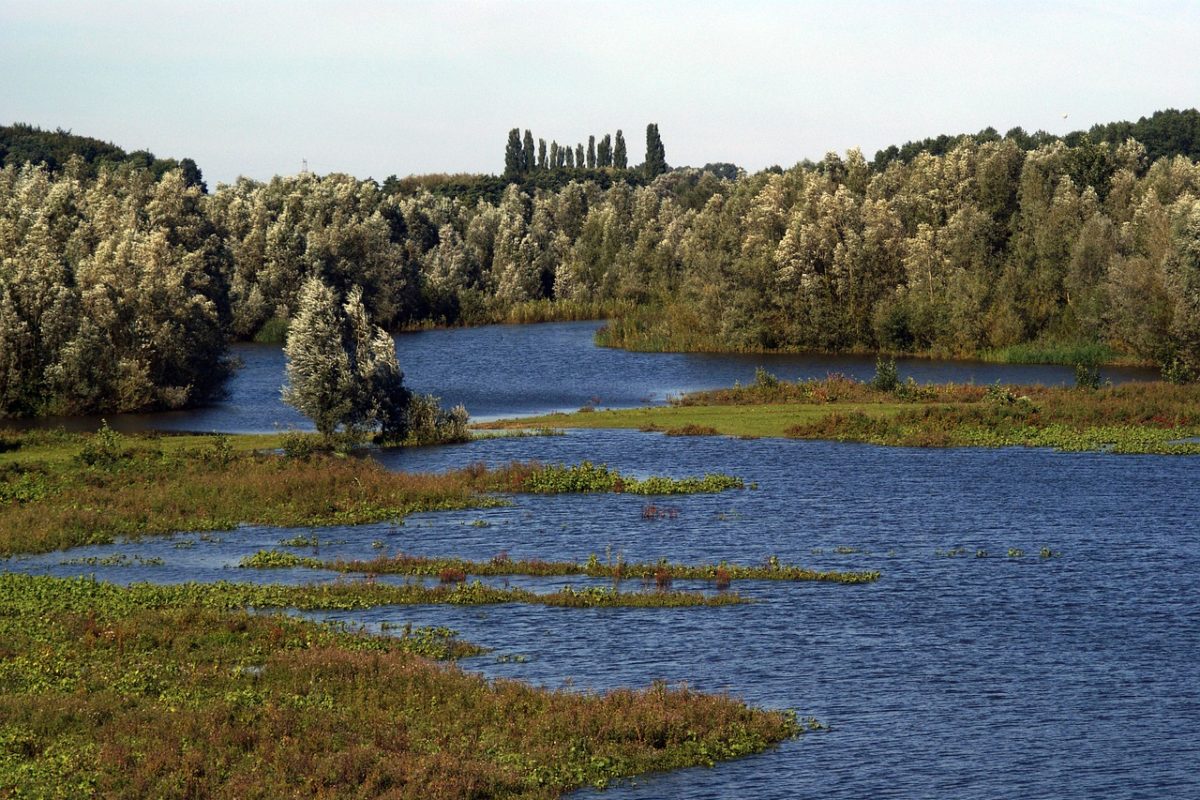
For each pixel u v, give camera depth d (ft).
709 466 347.77
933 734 150.30
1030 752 144.66
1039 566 231.71
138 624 186.70
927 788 134.92
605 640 188.44
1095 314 646.33
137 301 513.04
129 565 241.76
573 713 149.89
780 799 131.85
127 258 528.63
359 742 140.36
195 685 159.63
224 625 188.44
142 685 159.43
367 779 128.26
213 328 538.88
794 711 157.48
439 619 201.05
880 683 168.45
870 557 241.35
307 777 129.49
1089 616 199.31
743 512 285.64
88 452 341.21
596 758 139.33
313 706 151.94
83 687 157.69
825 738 148.87
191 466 332.80
